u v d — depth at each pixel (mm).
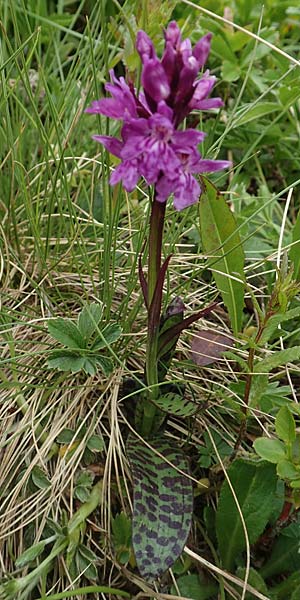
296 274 238
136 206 283
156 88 159
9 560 206
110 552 210
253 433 236
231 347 229
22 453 218
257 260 279
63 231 281
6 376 233
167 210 267
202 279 275
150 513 193
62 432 221
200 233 226
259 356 246
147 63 157
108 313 235
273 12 352
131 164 159
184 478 202
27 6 338
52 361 215
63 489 212
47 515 208
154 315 183
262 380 203
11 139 255
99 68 311
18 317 249
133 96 163
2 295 249
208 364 235
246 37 323
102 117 303
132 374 225
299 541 204
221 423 236
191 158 161
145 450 209
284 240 286
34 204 280
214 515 215
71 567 204
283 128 339
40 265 262
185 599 199
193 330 249
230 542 207
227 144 321
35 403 226
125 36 266
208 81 165
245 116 301
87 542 212
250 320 257
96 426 224
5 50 292
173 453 209
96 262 267
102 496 214
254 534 203
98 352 238
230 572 212
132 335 235
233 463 199
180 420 236
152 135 158
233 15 346
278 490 216
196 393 238
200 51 163
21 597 192
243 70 331
